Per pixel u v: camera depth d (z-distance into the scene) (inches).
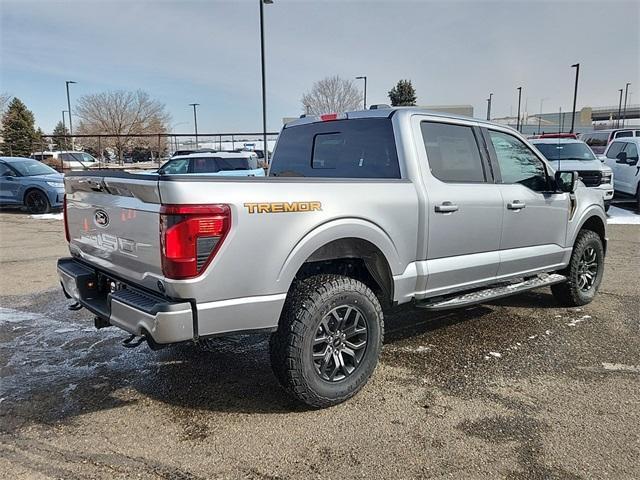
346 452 113.5
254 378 151.3
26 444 115.8
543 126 2529.5
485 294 173.0
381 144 160.1
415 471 106.6
